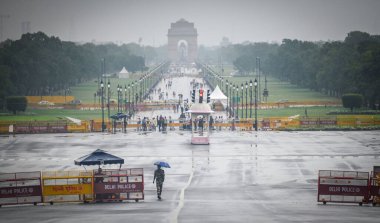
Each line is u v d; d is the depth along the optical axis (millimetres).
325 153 156250
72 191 95562
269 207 86000
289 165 136750
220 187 109750
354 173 101875
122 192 96000
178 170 130625
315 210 82875
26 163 141375
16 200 94500
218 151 162000
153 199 96750
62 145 177750
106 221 71688
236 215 76188
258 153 157500
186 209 83188
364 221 71188
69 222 71562
